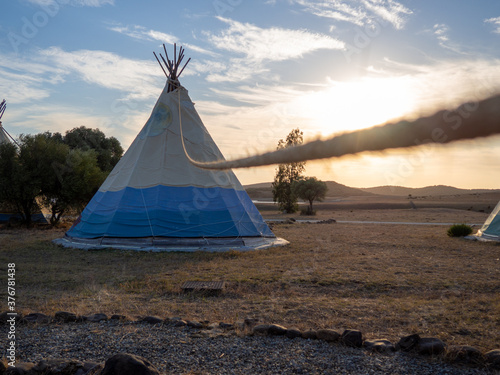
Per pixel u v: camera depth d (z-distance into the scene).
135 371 3.97
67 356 5.13
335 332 5.66
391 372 4.68
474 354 4.95
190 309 7.73
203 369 4.77
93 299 8.44
